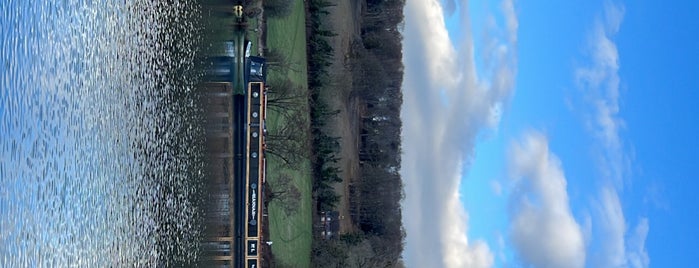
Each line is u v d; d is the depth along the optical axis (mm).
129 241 56031
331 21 96438
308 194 85125
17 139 44531
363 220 105312
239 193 64875
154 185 59219
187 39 63500
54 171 48281
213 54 65812
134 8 57438
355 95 104500
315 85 88500
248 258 64812
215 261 64125
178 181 62031
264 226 70938
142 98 58125
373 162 108812
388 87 116812
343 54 99875
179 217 62000
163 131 60594
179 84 62625
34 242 46125
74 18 50750
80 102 51312
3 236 42969
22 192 44969
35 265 46125
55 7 48656
